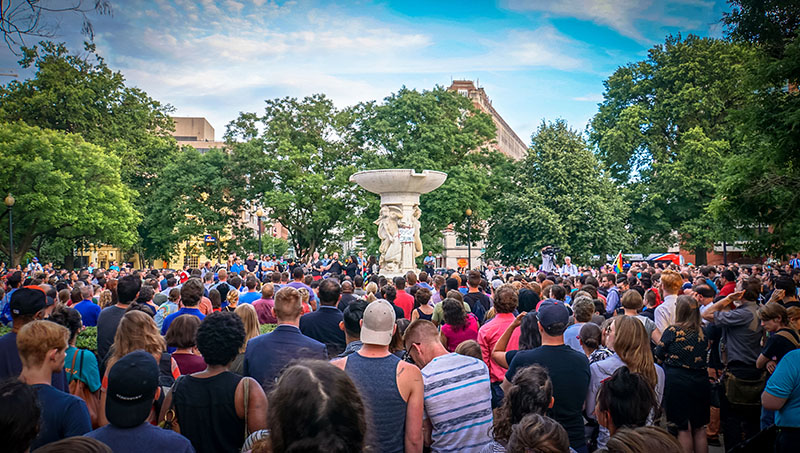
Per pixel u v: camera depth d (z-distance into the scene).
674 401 5.16
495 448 3.25
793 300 6.83
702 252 37.09
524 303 6.23
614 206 36.19
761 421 4.83
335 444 1.58
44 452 1.94
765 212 12.27
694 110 35.53
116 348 3.94
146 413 2.63
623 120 37.41
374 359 3.39
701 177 34.00
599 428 4.24
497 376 5.30
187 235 39.09
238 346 3.30
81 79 39.81
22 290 4.12
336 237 41.41
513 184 39.34
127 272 18.55
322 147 40.44
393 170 17.56
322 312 5.73
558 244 35.41
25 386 2.28
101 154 35.28
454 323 5.86
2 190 31.53
